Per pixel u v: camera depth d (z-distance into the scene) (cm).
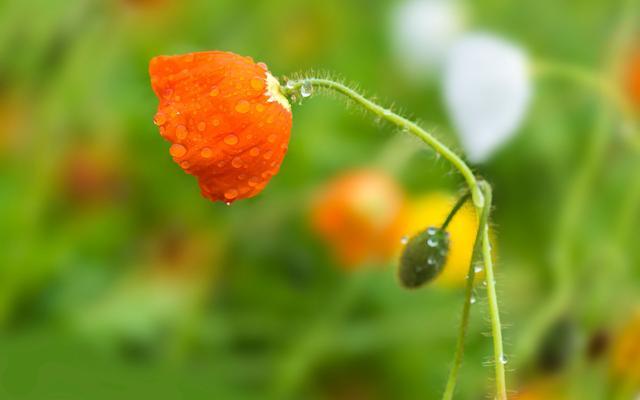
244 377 100
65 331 101
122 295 104
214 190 81
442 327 103
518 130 107
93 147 112
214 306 106
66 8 113
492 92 97
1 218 108
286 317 106
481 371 101
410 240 82
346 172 112
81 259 108
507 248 109
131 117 113
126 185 113
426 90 117
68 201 112
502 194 110
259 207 110
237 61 81
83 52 111
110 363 90
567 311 96
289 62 123
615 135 106
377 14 129
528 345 93
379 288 106
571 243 99
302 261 108
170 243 109
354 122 118
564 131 111
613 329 95
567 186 108
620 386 95
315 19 126
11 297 103
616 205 107
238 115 80
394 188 104
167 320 103
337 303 104
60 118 109
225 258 108
